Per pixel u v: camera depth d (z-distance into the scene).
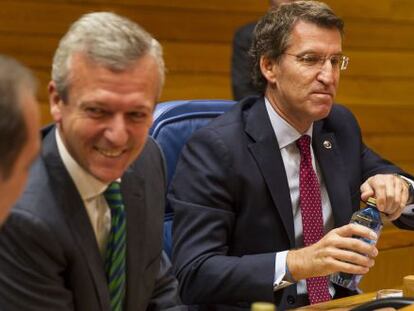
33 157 2.28
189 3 10.49
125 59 3.08
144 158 3.88
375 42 12.00
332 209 4.93
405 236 8.96
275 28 4.80
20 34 9.43
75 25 3.18
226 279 4.39
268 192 4.70
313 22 4.72
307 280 4.73
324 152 5.03
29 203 3.24
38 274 3.25
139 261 3.69
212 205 4.64
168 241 5.00
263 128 4.80
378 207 4.61
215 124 4.84
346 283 4.66
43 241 3.23
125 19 3.21
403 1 12.18
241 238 4.70
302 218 4.79
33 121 2.23
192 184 4.70
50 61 9.62
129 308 3.64
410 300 3.69
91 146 3.20
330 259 4.16
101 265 3.43
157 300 3.98
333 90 4.75
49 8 9.55
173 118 5.17
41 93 9.57
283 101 4.80
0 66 2.20
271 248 4.70
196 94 10.63
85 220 3.38
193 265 4.48
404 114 12.31
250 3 10.95
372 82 12.02
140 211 3.73
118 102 3.10
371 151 5.46
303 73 4.69
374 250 4.16
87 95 3.10
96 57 3.08
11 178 2.21
